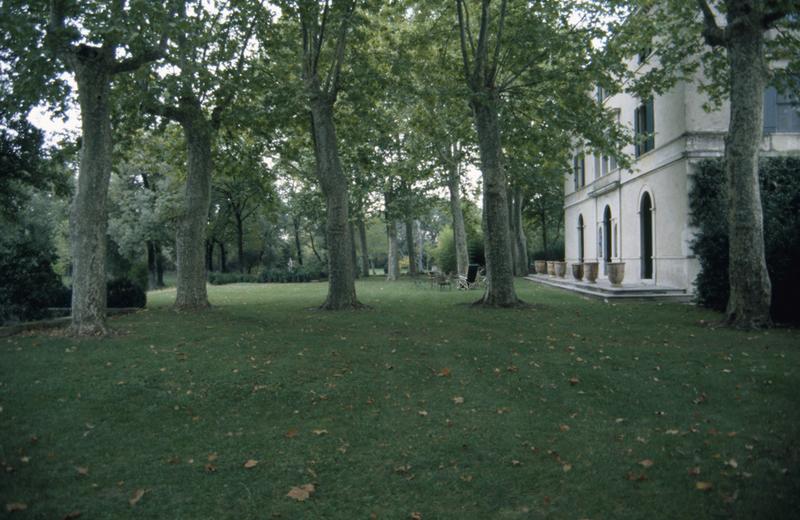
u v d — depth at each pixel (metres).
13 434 5.98
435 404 7.01
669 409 6.70
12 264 13.35
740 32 11.26
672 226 19.20
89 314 10.70
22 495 4.64
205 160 15.67
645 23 15.50
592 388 7.57
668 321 12.61
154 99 13.03
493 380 7.96
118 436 6.05
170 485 4.90
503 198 15.43
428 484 4.86
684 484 4.66
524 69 14.91
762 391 7.22
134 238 35.38
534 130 16.25
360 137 17.89
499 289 15.38
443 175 30.77
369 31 16.59
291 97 13.83
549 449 5.55
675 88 18.81
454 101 16.41
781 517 4.02
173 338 10.56
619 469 5.03
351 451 5.63
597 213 28.16
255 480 5.00
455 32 16.66
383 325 12.16
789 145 17.92
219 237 48.31
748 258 11.40
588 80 14.49
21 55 10.06
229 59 14.54
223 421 6.54
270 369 8.45
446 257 41.94
